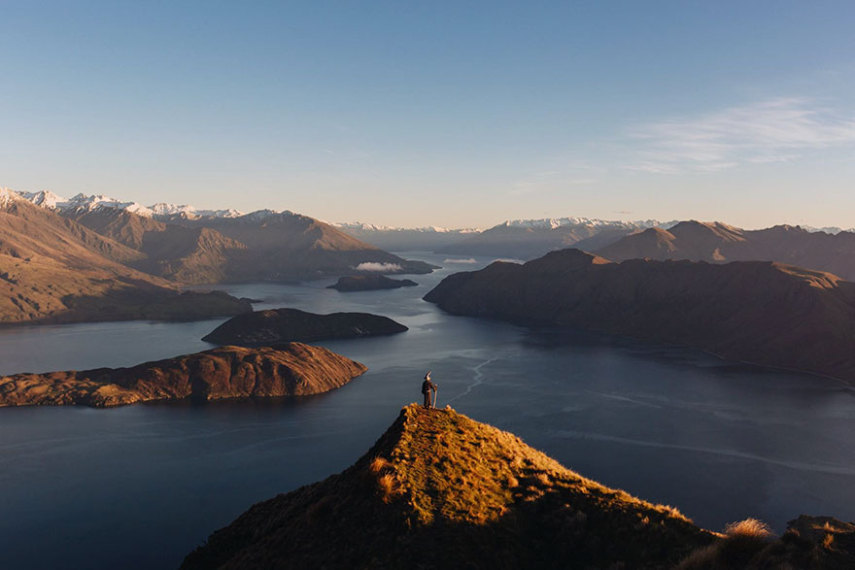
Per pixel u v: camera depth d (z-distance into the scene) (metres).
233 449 169.38
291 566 30.22
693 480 144.25
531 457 40.28
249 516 47.81
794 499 134.00
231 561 36.06
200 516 125.00
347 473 39.44
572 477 37.22
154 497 135.25
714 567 22.83
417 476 33.62
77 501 133.25
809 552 21.47
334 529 31.75
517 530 30.66
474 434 40.59
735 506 129.88
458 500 31.70
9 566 106.38
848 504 131.88
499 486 34.75
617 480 143.38
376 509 31.36
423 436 38.44
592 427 186.50
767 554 22.12
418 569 26.61
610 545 29.00
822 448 169.00
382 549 28.33
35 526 121.12
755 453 164.25
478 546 28.23
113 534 117.44
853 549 21.91
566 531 30.56
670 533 28.39
